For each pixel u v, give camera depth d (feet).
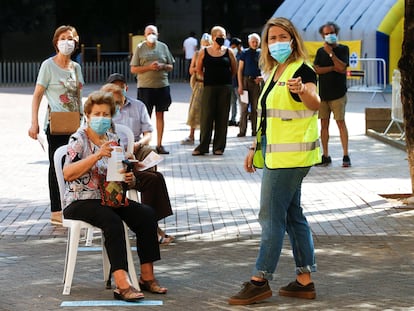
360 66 135.33
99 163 32.58
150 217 32.73
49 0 183.32
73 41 43.57
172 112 107.65
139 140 42.24
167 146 75.87
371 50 136.56
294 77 30.40
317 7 148.77
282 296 31.99
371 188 54.80
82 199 32.24
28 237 41.73
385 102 122.42
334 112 63.31
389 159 67.77
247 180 58.39
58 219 44.21
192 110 76.95
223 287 33.27
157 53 69.46
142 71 69.31
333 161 66.80
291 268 36.06
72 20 185.06
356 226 44.01
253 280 31.14
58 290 32.78
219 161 67.26
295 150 30.58
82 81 44.65
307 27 147.02
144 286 32.63
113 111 32.48
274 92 30.71
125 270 31.65
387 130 80.64
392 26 136.26
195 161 67.26
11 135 83.25
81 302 31.17
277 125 30.66
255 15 189.78
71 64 44.21
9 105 116.98
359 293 32.40
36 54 183.42
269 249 30.99
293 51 30.66
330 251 38.99
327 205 49.34
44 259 37.58
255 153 31.60
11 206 49.37
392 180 57.88
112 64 166.09
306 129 30.66
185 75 171.32
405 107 49.37
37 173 61.26
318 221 45.21
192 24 189.88
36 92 43.62
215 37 69.26
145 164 37.58
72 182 32.37
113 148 32.12
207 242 40.83
